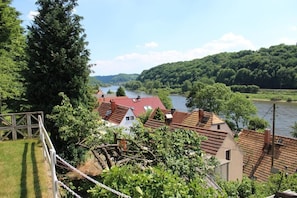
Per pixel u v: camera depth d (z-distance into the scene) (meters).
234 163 18.30
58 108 10.17
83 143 9.91
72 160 12.17
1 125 12.16
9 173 7.50
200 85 59.78
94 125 9.66
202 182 6.34
